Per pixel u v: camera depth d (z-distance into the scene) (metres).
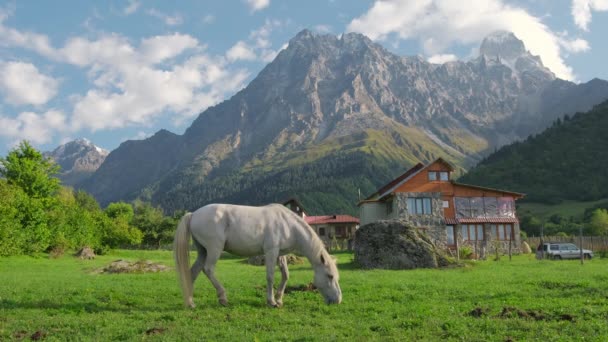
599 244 57.97
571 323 10.27
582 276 19.91
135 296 14.93
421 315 11.49
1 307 12.48
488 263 32.97
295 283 18.47
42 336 9.57
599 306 12.19
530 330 9.80
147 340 9.23
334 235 87.56
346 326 10.46
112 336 9.62
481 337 9.38
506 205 61.97
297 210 90.75
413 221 58.91
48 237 45.66
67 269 30.16
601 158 149.75
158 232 105.31
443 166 60.97
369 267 30.25
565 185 141.12
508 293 15.10
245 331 10.08
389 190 65.44
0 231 36.19
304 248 13.70
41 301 13.57
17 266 30.98
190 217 13.44
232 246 13.32
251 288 16.59
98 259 46.25
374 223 31.75
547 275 20.97
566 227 93.75
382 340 9.20
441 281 18.86
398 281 18.62
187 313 11.89
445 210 60.62
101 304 13.37
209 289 16.19
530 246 66.25
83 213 56.91
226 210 13.34
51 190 57.75
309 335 9.54
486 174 162.88
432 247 30.31
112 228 61.69
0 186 43.97
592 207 115.69
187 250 13.20
